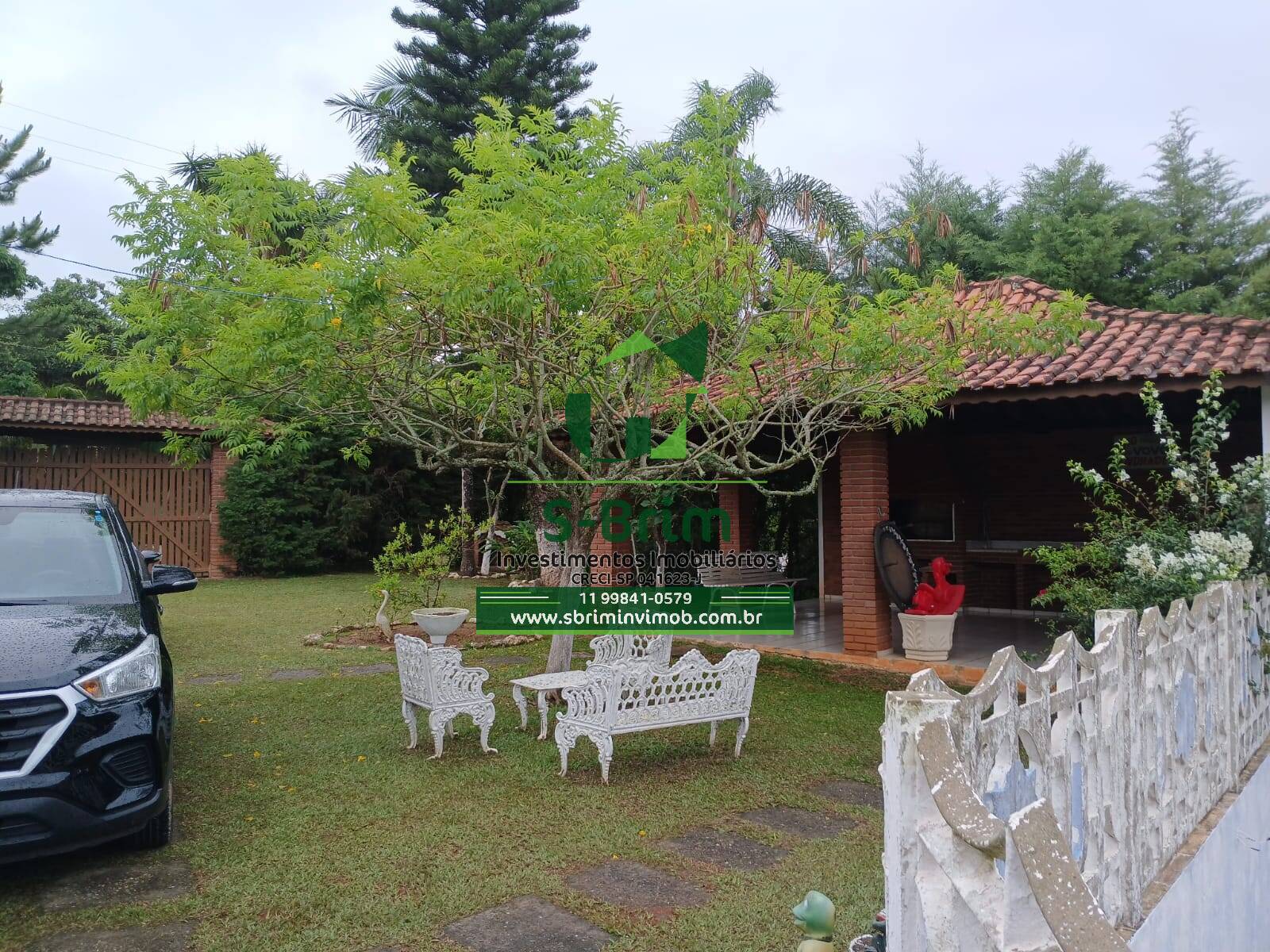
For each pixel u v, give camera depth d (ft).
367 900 12.98
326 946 11.62
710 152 23.71
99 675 13.79
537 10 72.38
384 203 18.35
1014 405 31.65
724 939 11.87
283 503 66.59
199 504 64.95
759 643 36.47
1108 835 10.00
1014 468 43.52
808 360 24.67
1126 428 39.14
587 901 13.01
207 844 15.17
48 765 12.91
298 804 17.22
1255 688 18.40
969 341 23.02
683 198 21.59
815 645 35.65
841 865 14.60
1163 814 11.94
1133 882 10.48
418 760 20.36
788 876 14.11
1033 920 5.35
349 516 69.41
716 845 15.47
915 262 24.52
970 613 43.39
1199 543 20.16
